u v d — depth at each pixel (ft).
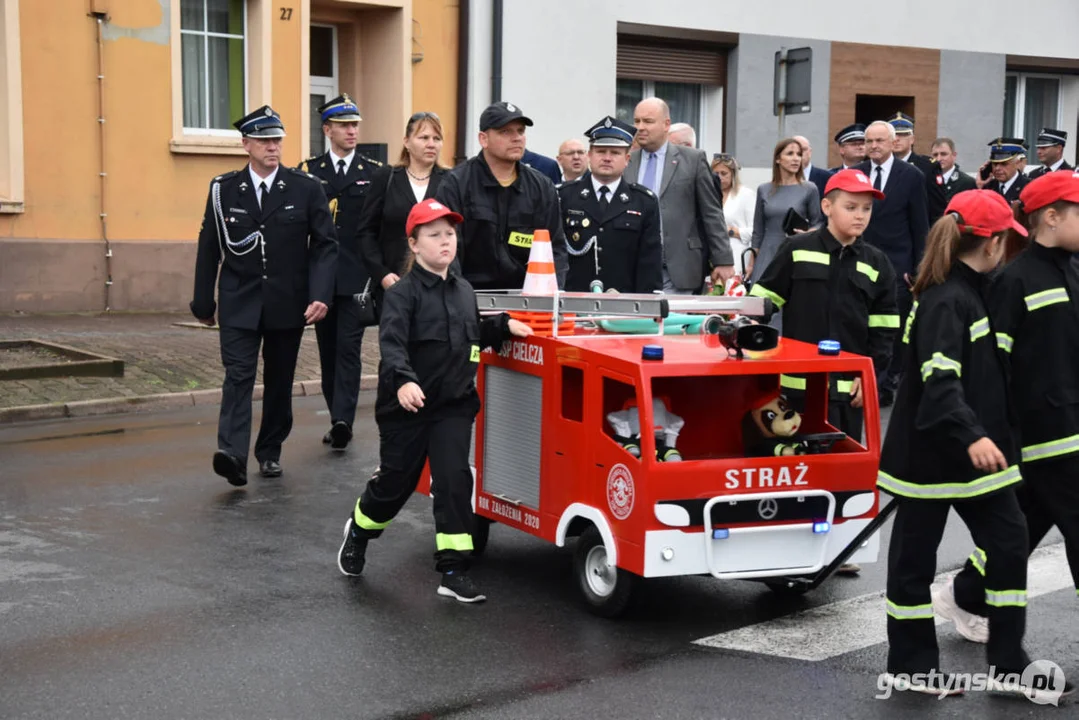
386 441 20.29
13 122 48.65
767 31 70.13
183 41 53.42
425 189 27.99
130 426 33.37
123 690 16.35
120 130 51.29
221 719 15.51
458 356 20.08
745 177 70.23
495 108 23.54
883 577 21.80
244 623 18.94
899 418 16.69
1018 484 16.33
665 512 18.15
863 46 73.92
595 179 27.30
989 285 17.02
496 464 21.47
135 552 22.41
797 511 18.95
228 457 26.55
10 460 29.19
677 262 31.09
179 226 53.06
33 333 44.83
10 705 15.84
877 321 23.00
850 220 22.36
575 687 16.57
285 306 27.73
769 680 16.88
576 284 27.32
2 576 20.92
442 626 18.94
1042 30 81.71
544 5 61.87
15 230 49.32
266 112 27.61
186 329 47.39
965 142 79.36
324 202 28.14
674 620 19.40
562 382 19.83
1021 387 17.10
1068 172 16.90
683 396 20.08
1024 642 18.38
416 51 58.49
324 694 16.30
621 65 66.18
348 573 21.25
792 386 20.65
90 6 50.14
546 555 22.90
